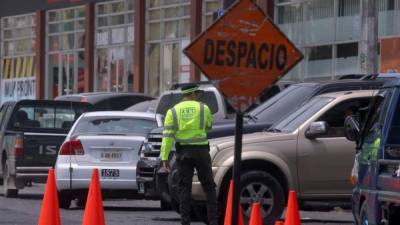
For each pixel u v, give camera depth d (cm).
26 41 8650
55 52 8306
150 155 3378
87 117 3775
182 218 2712
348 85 3259
